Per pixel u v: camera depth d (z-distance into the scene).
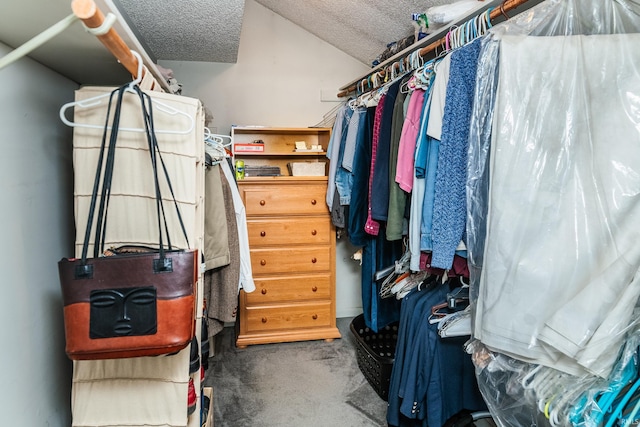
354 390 2.06
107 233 0.99
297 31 2.84
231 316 1.65
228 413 1.84
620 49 0.89
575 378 0.87
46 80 1.15
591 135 0.90
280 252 2.56
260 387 2.08
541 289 0.92
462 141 1.22
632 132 0.87
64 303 0.80
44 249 1.12
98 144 0.97
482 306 1.03
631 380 0.82
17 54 0.67
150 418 1.03
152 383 1.02
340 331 2.83
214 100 2.75
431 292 1.63
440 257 1.24
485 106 1.10
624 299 0.79
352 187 2.18
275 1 2.58
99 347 0.79
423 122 1.37
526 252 0.94
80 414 1.01
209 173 1.51
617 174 0.87
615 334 0.79
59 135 1.24
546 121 0.94
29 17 0.82
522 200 0.95
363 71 2.96
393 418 1.63
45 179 1.14
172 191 0.96
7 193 0.94
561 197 0.92
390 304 2.23
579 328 0.82
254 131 2.72
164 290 0.82
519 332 0.95
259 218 2.52
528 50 0.95
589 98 0.91
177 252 0.84
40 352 1.08
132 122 0.98
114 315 0.80
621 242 0.83
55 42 0.96
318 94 2.90
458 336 1.42
